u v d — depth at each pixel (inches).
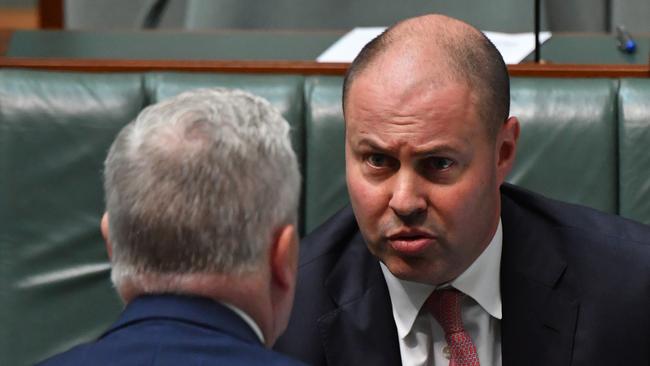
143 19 551.8
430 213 211.6
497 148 218.7
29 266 302.8
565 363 232.8
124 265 163.0
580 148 299.3
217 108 165.2
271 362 156.8
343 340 234.8
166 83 307.9
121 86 307.4
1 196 303.4
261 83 306.8
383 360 232.7
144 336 158.6
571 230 242.8
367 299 236.1
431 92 208.4
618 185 299.6
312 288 239.6
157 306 161.5
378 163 213.5
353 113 213.6
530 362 232.7
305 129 303.1
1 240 303.3
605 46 362.9
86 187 303.9
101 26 581.9
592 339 234.1
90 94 306.5
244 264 162.4
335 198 300.0
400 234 213.0
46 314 302.4
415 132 207.5
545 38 369.7
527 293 234.2
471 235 216.1
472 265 226.8
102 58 354.3
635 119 298.7
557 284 236.7
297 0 522.9
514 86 305.9
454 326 229.1
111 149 165.6
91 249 303.6
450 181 210.7
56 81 307.7
